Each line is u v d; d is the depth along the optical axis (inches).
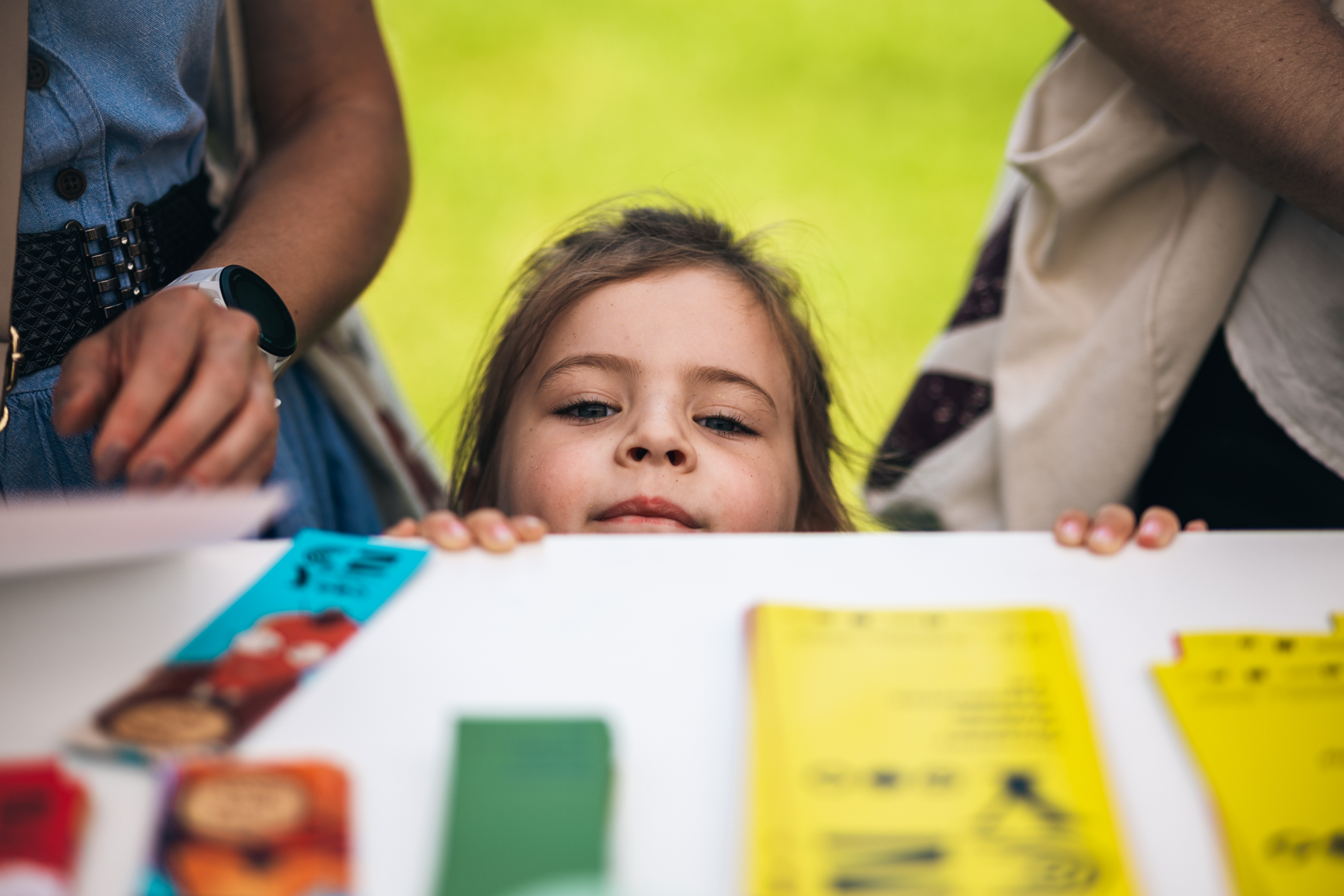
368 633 21.7
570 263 52.2
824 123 183.2
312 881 16.2
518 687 20.4
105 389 24.0
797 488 50.2
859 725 19.2
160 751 18.2
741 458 44.6
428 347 124.1
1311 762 19.0
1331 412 37.8
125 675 20.1
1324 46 31.1
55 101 31.7
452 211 152.7
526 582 23.7
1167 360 41.5
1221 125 32.8
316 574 23.7
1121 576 24.5
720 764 18.8
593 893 16.1
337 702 19.7
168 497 18.3
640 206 66.6
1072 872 16.9
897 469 53.4
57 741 18.5
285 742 18.8
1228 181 39.3
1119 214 43.0
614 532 42.0
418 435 52.8
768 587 23.7
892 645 21.1
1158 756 19.3
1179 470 45.1
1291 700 20.3
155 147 34.8
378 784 18.0
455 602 22.9
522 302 55.1
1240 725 19.8
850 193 162.4
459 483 56.1
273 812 16.9
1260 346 39.7
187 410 22.4
